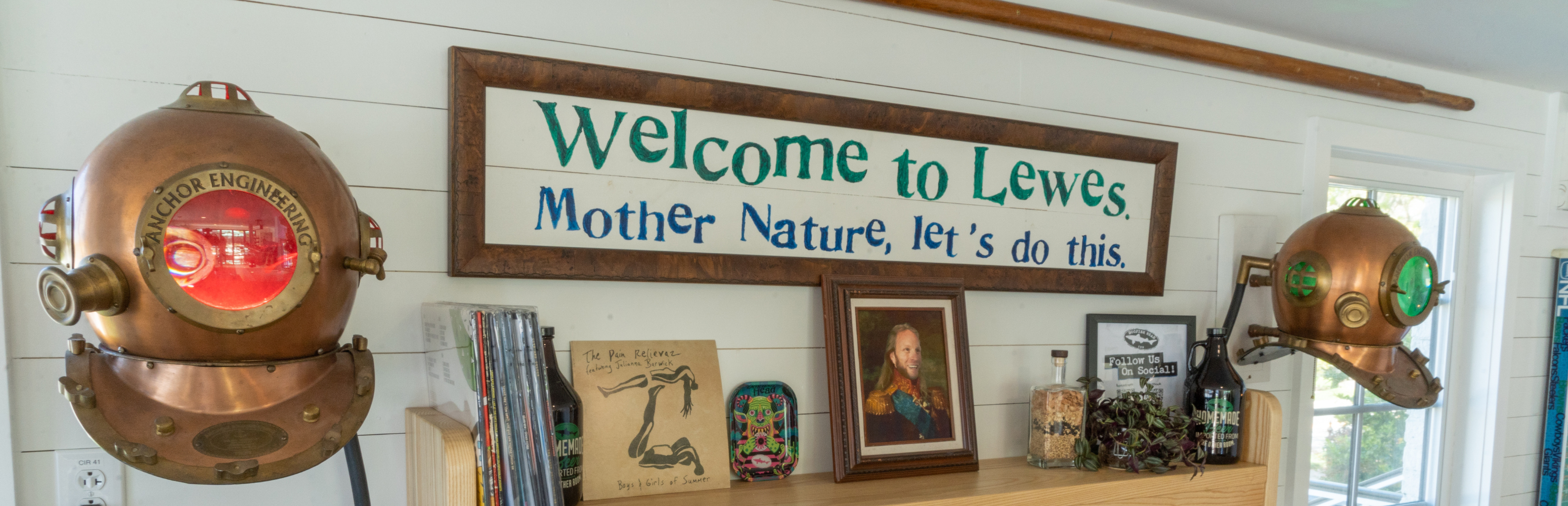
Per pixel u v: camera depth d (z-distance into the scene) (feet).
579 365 4.00
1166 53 5.49
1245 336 5.91
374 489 3.78
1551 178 7.41
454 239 3.73
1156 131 5.60
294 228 2.62
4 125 3.17
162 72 3.36
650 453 4.03
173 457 2.52
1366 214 5.30
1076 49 5.30
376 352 3.74
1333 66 6.12
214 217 2.50
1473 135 7.01
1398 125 6.62
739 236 4.33
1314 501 6.84
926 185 4.78
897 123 4.62
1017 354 5.21
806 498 3.99
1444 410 7.45
